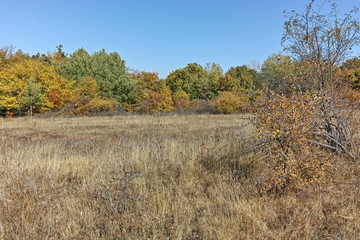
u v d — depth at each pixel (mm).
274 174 3738
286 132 3676
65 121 18469
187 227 3166
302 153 3865
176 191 4305
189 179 4809
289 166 3703
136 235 3021
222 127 12742
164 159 5629
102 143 8875
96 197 3852
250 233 3045
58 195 4180
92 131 12789
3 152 6836
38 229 3232
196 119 17766
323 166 3840
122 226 3246
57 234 3123
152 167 5312
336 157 4617
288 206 3545
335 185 4051
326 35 5676
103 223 3367
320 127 4672
